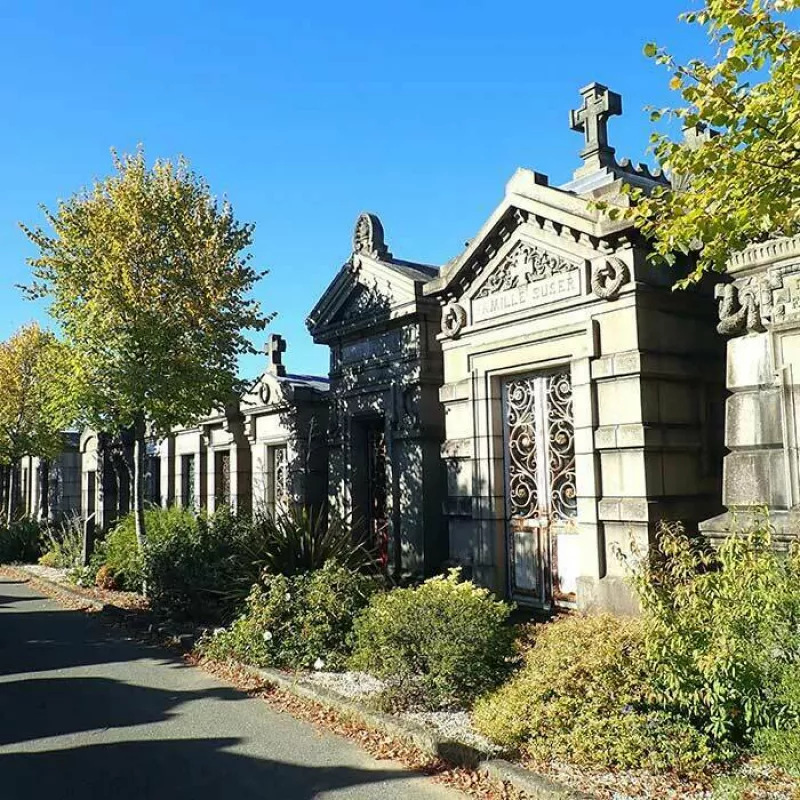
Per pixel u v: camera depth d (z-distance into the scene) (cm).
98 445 1844
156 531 1361
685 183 782
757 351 738
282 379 1627
